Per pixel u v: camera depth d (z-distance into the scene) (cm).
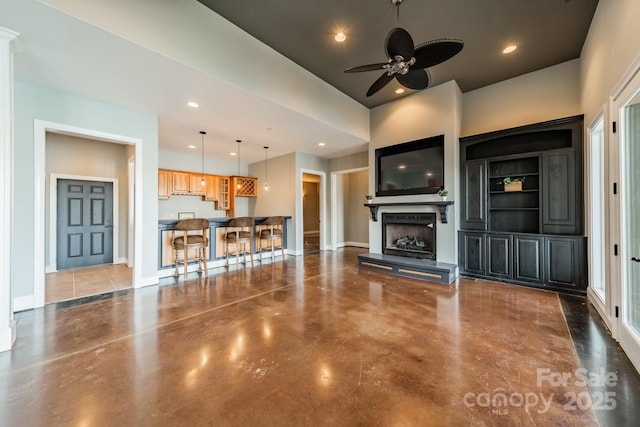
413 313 283
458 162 450
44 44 232
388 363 190
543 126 371
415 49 241
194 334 236
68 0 200
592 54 302
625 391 160
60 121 320
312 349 210
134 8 234
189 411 145
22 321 264
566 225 353
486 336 230
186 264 430
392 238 542
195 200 710
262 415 142
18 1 186
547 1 272
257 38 335
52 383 169
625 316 210
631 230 212
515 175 419
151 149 398
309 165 706
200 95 334
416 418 140
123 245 571
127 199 566
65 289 373
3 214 210
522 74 419
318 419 139
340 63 391
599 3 271
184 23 266
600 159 314
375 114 553
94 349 210
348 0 272
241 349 210
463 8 282
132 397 156
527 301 319
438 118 461
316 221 1192
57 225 502
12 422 137
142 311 291
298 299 329
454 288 374
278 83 363
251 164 801
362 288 375
